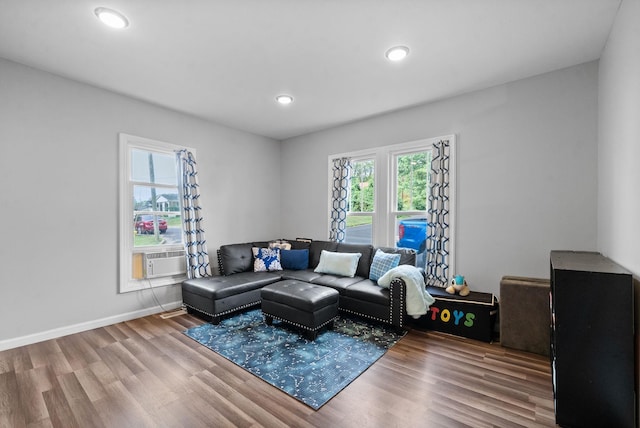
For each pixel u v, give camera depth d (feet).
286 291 9.87
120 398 6.24
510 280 8.84
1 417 5.65
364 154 13.66
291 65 8.70
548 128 9.09
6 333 8.46
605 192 7.59
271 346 8.70
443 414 5.74
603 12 6.35
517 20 6.63
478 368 7.47
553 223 9.04
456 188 10.82
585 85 8.52
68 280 9.57
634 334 5.16
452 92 10.57
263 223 16.43
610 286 5.16
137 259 11.36
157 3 6.07
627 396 5.07
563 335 5.43
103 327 10.17
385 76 9.38
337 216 14.35
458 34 7.16
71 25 6.81
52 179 9.26
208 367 7.50
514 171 9.66
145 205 11.68
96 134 10.18
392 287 9.62
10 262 8.53
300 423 5.50
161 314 11.48
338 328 10.10
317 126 14.65
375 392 6.46
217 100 11.39
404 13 6.39
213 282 11.25
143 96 10.97
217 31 7.06
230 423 5.50
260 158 16.26
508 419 5.59
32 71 8.85
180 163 12.43
